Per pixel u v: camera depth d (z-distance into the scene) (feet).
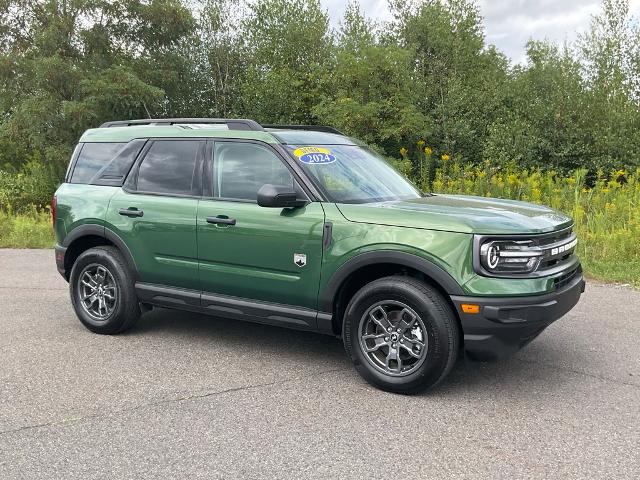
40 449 11.35
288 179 15.60
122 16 86.22
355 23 81.35
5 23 85.87
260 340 18.40
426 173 60.13
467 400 13.74
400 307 13.89
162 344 17.95
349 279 14.71
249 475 10.41
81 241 19.62
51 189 80.74
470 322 13.05
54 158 81.82
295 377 15.24
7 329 19.54
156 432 12.07
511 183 48.85
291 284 15.19
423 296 13.39
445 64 78.38
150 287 17.75
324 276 14.65
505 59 82.79
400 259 13.65
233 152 16.66
